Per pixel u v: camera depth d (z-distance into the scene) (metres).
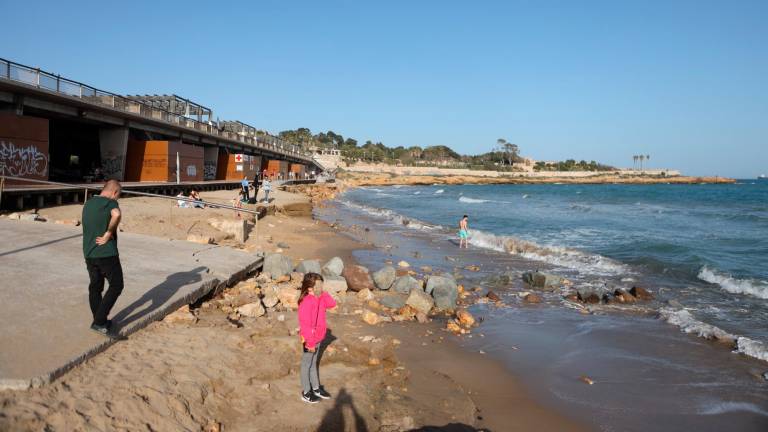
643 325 10.28
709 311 11.48
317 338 5.54
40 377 4.40
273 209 28.28
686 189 126.88
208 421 4.75
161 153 33.53
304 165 101.44
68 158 39.03
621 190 115.88
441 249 20.73
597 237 25.69
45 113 26.16
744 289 13.53
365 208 45.94
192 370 5.46
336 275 12.55
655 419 6.30
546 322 10.42
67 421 4.05
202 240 13.72
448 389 6.58
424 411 5.80
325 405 5.46
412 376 6.87
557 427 5.99
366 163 195.75
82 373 4.83
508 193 93.38
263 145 66.88
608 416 6.34
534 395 6.83
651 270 16.44
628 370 7.86
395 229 28.27
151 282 8.17
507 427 5.90
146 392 4.74
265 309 8.80
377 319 9.22
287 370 6.11
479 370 7.54
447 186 143.12
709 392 7.12
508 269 16.42
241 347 6.45
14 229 10.63
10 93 22.23
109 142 32.06
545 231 28.86
